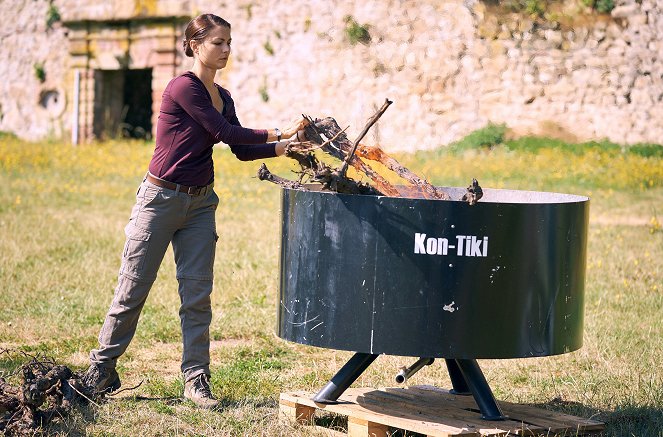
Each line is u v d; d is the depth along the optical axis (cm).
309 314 395
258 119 2191
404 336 377
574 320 398
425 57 1962
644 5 1872
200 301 453
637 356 568
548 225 381
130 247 449
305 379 512
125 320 460
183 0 2266
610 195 1433
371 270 379
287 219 409
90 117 2439
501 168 1673
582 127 1867
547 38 1888
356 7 2044
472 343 375
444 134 1936
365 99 2025
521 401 483
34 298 706
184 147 441
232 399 473
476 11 1925
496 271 374
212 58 443
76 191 1454
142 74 2570
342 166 401
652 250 973
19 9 2541
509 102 1898
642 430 426
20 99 2545
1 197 1347
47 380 426
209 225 455
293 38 2141
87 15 2392
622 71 1862
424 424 394
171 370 541
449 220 371
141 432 412
